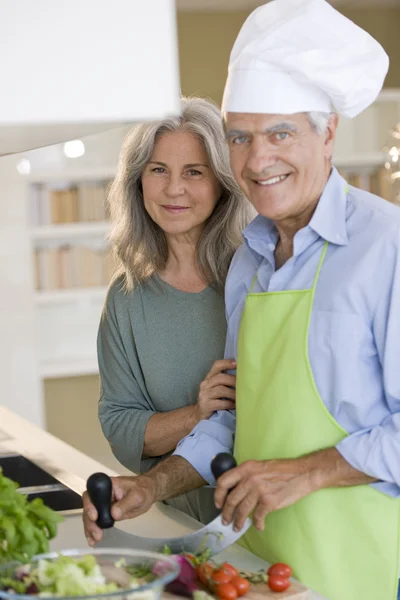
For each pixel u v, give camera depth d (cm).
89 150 609
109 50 116
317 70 144
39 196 607
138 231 205
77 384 632
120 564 124
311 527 148
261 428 155
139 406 209
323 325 147
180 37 652
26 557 127
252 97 147
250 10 658
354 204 153
